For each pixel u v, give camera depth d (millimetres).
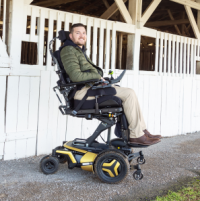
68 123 3758
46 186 2533
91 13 8336
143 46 9750
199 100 5727
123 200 2303
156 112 4883
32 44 8438
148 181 2750
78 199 2285
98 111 2576
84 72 2525
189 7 5387
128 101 2553
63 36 2619
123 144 2699
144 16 4492
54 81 3559
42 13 3371
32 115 3404
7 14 3182
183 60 5379
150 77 4715
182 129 5402
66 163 3244
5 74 3092
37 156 3471
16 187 2482
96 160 2602
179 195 2377
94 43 3938
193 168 3250
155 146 4305
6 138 3180
